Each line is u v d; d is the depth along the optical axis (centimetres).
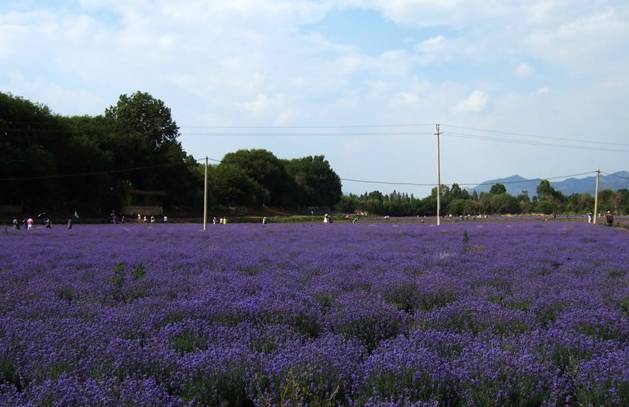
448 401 486
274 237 3275
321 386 492
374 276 1288
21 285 1138
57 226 5294
